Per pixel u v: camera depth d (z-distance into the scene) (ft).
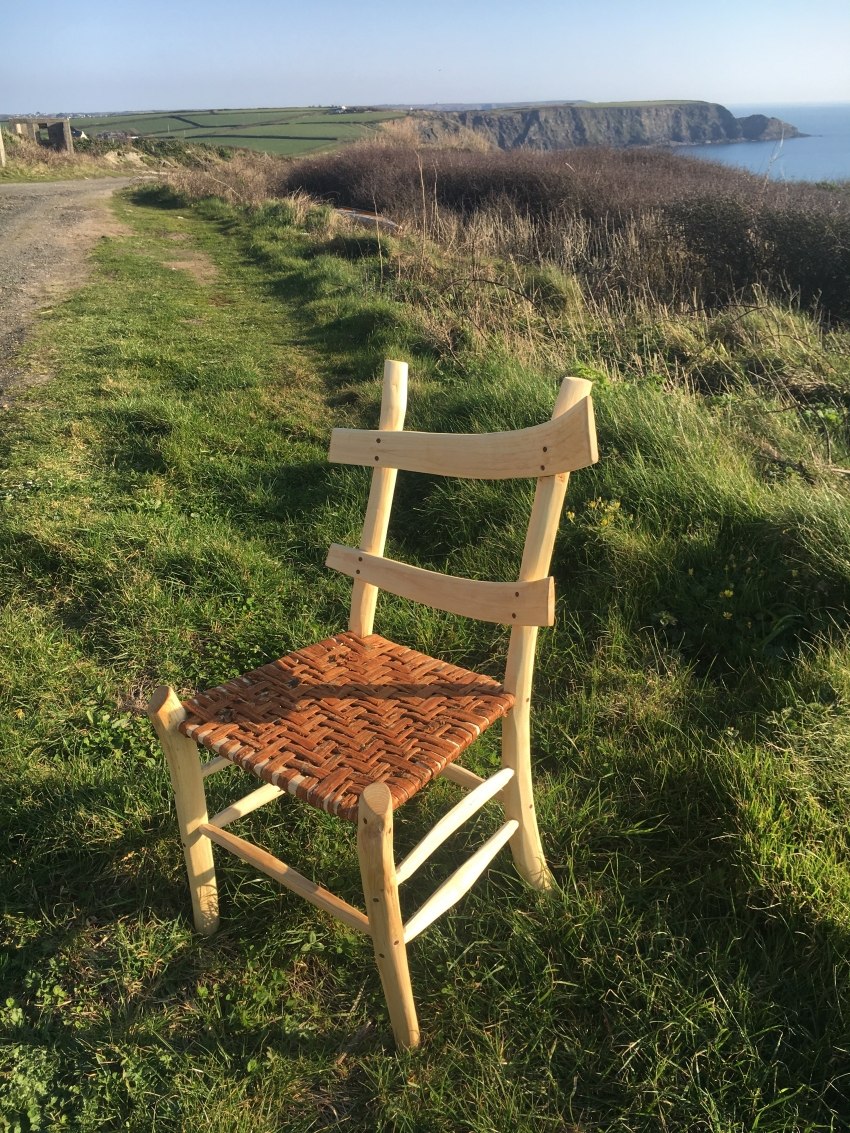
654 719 7.58
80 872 6.63
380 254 29.73
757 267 26.11
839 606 8.61
